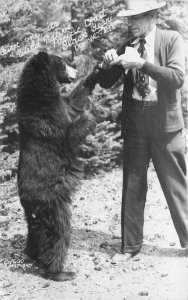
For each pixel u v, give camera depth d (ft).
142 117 13.34
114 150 20.81
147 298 11.94
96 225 16.40
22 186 13.06
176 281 12.71
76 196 18.66
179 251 14.26
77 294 12.19
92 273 13.29
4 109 19.29
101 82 14.03
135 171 13.75
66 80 14.07
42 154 12.86
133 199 13.85
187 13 18.25
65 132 12.91
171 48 13.01
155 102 13.20
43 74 12.98
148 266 13.53
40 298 12.09
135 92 13.41
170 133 13.32
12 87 19.16
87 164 20.01
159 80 12.71
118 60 12.86
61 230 12.87
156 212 16.35
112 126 19.84
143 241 14.94
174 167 13.55
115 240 15.29
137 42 13.57
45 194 12.80
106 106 20.31
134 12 12.69
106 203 17.97
